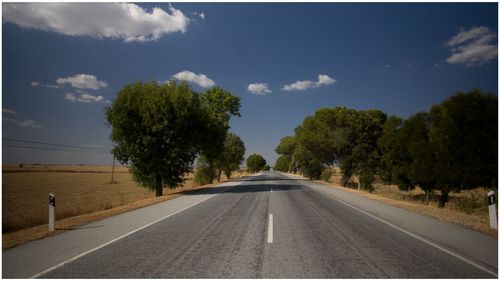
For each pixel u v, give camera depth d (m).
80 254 6.48
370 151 34.47
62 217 15.21
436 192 28.86
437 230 8.52
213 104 40.88
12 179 65.94
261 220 10.22
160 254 6.34
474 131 18.25
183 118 22.86
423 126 22.09
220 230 8.65
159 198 19.66
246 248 6.69
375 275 5.08
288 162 107.19
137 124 22.17
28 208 19.80
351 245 6.90
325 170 48.88
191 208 13.65
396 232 8.27
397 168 22.95
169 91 23.33
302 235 7.92
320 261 5.78
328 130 36.94
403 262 5.71
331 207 13.58
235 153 56.91
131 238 7.86
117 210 13.92
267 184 32.31
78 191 37.47
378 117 38.00
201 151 26.89
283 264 5.62
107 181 62.81
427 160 19.66
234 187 27.98
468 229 8.66
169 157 23.00
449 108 18.84
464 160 18.31
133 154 22.12
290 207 13.61
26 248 7.08
